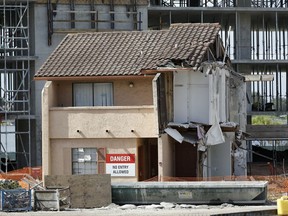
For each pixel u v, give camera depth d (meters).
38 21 131.50
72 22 131.88
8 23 136.75
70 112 90.88
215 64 92.56
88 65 94.00
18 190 75.81
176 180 87.19
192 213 69.19
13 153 137.88
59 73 92.62
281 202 69.56
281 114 151.12
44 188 78.44
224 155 97.38
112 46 98.00
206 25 98.62
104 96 93.62
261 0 152.88
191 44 93.94
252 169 128.25
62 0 131.50
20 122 133.50
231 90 105.69
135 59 93.75
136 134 89.00
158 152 87.25
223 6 151.38
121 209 75.12
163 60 89.94
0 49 127.19
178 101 92.19
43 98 91.00
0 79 136.75
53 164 91.12
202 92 91.75
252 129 129.38
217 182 78.25
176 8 147.25
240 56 151.62
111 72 91.69
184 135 90.44
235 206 76.38
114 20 133.50
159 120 87.44
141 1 134.75
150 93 92.25
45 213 72.00
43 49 131.50
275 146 145.12
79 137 90.38
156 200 78.94
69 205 77.38
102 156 90.19
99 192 78.38
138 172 90.12
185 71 90.50
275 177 97.19
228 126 94.50
